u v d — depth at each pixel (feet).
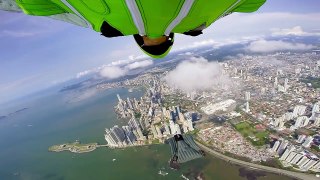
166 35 4.48
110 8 3.73
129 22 4.00
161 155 178.70
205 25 4.53
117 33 4.49
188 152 14.80
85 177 178.60
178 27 4.24
